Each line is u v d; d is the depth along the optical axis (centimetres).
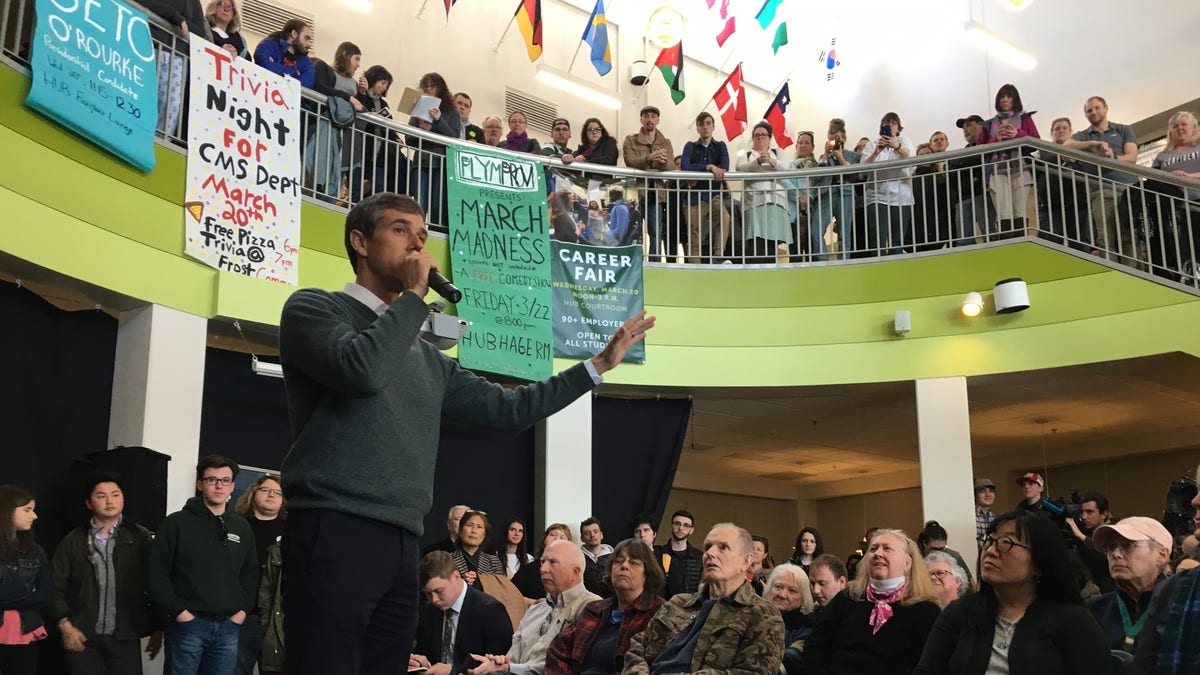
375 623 214
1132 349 872
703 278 986
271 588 648
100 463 676
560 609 571
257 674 759
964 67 1342
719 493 1600
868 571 474
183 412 739
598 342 945
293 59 869
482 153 948
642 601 513
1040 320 915
